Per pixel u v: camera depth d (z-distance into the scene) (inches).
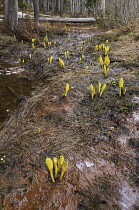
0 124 101.0
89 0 725.3
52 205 56.6
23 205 56.6
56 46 314.5
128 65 181.6
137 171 67.0
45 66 203.9
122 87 120.2
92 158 74.4
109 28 435.8
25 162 73.2
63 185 63.0
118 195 58.7
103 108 110.4
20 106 122.0
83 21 625.9
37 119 104.3
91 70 179.2
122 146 79.4
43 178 65.8
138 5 386.3
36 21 443.5
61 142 84.3
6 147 81.7
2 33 397.7
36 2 427.2
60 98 128.6
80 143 83.2
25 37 369.1
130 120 95.7
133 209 54.2
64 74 174.1
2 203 57.1
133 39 274.1
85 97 126.7
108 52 238.4
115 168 69.1
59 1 1050.1
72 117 103.9
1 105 123.3
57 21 606.2
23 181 64.7
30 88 152.6
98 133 88.8
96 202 56.9
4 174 67.7
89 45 307.6
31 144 83.7
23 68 209.2
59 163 64.0
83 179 65.1
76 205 56.5
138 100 114.3
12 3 391.5
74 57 234.7
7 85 158.6
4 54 269.3
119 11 420.5
